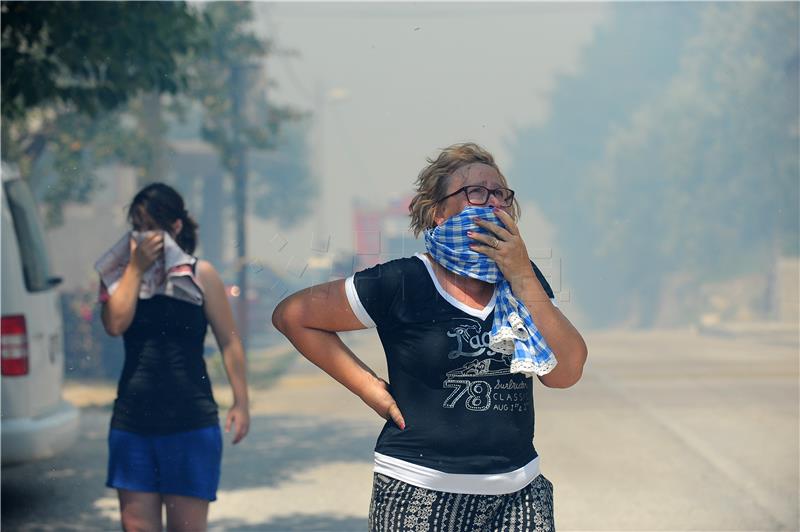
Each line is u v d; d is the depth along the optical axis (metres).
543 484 4.54
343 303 4.39
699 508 8.89
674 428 13.09
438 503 4.32
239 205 25.25
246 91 23.86
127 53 12.23
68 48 11.88
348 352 4.48
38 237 10.18
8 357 9.24
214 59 22.44
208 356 9.12
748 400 15.52
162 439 6.13
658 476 10.28
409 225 4.67
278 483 9.98
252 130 24.61
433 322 4.32
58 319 10.23
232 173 25.36
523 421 4.43
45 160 22.16
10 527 8.27
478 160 4.60
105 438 11.87
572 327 4.36
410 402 4.36
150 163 21.69
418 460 4.33
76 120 20.39
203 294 6.27
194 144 30.52
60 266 20.02
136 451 6.14
